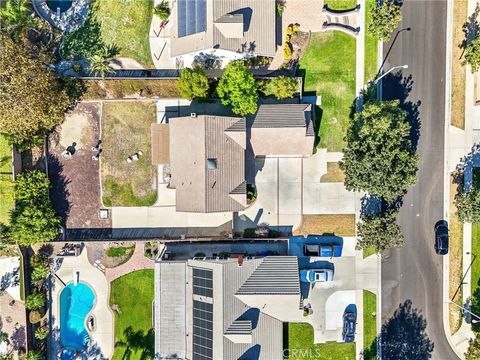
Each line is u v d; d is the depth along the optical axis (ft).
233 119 141.18
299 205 156.15
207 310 139.95
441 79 155.43
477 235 156.15
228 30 138.92
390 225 143.13
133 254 156.35
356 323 157.07
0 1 148.77
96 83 150.92
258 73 153.38
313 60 154.10
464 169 155.84
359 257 156.87
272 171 155.53
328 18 153.38
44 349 156.56
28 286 154.61
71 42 152.56
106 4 152.05
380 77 149.59
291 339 157.28
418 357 156.97
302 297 156.97
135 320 157.38
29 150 151.74
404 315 156.97
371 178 139.13
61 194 154.61
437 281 157.17
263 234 155.02
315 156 155.43
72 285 157.07
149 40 152.97
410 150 143.54
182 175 143.02
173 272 147.74
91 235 155.33
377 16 141.28
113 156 154.81
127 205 155.43
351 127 146.00
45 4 152.05
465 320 156.87
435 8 154.40
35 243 150.82
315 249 154.61
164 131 148.56
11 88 130.62
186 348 147.54
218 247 155.74
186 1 144.46
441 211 156.25
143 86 151.43
